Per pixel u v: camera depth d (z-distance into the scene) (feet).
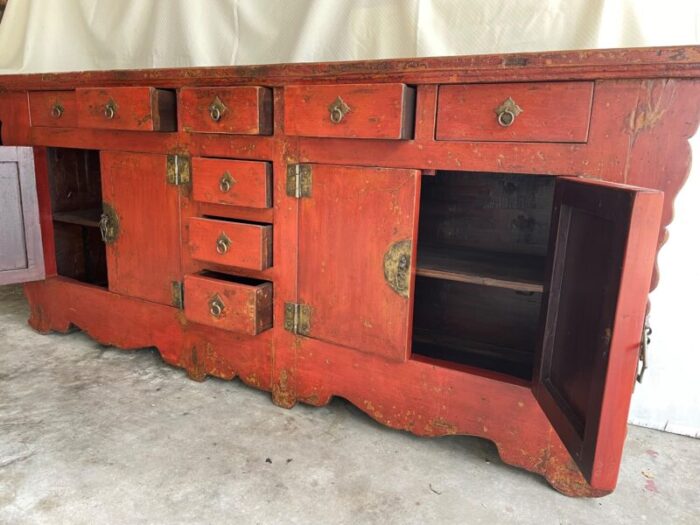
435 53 5.85
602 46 5.12
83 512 3.77
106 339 6.52
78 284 6.66
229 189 5.02
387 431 5.06
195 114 4.99
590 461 2.87
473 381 4.46
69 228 7.55
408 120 4.21
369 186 4.50
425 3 5.82
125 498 3.94
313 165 4.72
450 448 4.82
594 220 3.09
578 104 3.69
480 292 5.94
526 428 4.31
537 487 4.30
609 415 2.76
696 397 5.22
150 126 5.15
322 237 4.82
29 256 6.36
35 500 3.88
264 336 5.35
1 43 8.59
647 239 2.56
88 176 7.59
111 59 7.88
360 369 4.92
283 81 4.62
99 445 4.61
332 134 4.40
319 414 5.32
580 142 3.73
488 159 4.02
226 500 3.97
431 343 5.95
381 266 4.59
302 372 5.23
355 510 3.92
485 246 5.78
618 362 2.69
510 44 5.54
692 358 5.16
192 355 5.88
